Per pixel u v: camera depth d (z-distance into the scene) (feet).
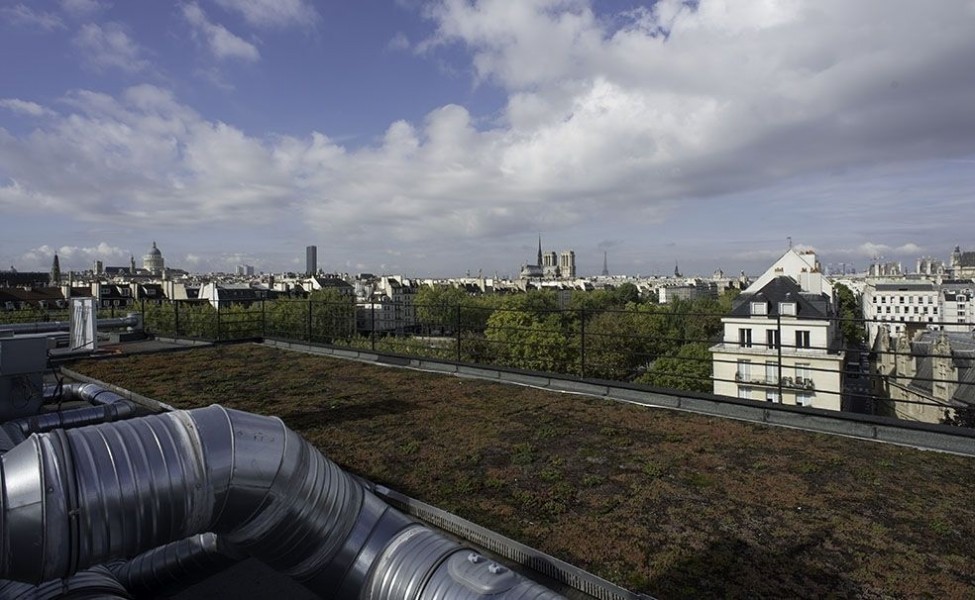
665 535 11.21
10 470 6.20
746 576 9.71
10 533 6.00
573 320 172.35
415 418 20.24
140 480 6.73
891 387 116.78
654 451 16.38
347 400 23.22
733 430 18.44
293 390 25.35
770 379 89.66
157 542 7.06
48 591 7.44
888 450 16.34
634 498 13.04
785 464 15.26
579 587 9.68
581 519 11.94
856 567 10.03
